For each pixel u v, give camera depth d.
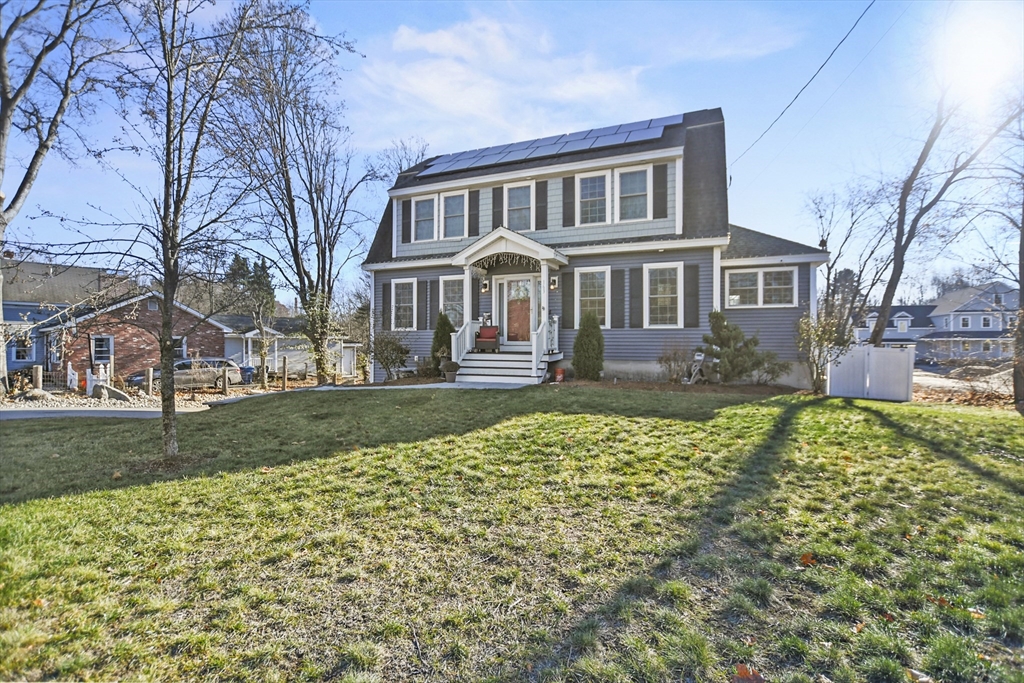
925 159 15.14
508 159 16.00
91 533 4.04
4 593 3.08
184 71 6.68
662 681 2.34
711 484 4.91
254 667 2.47
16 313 21.77
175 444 6.50
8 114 12.20
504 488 4.94
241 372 23.73
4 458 6.68
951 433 6.53
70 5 9.81
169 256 6.38
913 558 3.46
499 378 13.09
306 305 20.48
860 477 5.02
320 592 3.17
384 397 10.80
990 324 44.72
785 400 9.29
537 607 2.98
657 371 13.29
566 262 13.93
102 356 22.38
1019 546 3.60
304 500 4.75
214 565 3.51
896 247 15.95
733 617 2.85
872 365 10.60
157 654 2.57
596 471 5.34
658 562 3.48
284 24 7.77
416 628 2.79
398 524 4.18
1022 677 2.32
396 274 16.69
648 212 13.63
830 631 2.70
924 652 2.52
